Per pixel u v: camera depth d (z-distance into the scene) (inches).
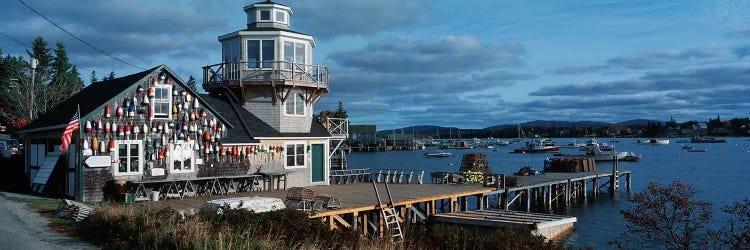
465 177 1243.2
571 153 5334.6
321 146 1173.7
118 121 857.5
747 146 6540.4
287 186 1089.4
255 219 520.4
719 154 4729.3
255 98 1115.3
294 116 1133.7
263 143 1051.9
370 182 1250.0
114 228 501.7
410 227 855.1
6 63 1929.1
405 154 5295.3
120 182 853.8
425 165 3599.9
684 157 4234.7
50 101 1829.5
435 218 928.3
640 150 5753.0
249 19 1163.9
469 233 615.8
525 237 610.9
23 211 660.7
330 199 778.2
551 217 922.7
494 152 5856.3
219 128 979.9
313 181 1146.0
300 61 1137.4
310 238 482.0
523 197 1519.4
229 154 993.5
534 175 1635.1
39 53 2293.3
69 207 634.2
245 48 1103.0
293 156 1109.7
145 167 883.4
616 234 1026.7
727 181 2150.6
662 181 2148.1
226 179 983.6
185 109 935.0
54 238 502.6
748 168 2930.6
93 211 593.6
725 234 621.9
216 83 1125.1
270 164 1063.0
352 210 782.5
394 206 851.4
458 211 1007.0
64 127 840.3
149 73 889.5
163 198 884.6
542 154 5280.5
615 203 1507.1
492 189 1125.7
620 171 1807.3
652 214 626.5
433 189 1068.5
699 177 2356.1
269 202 706.8
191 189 929.5
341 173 1296.8
